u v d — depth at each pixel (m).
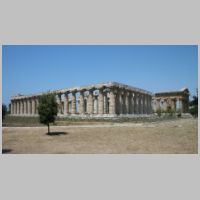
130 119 71.12
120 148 29.64
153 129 45.12
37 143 33.75
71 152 27.69
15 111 132.00
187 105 127.81
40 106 42.25
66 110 90.38
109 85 75.19
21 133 42.97
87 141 34.72
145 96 101.06
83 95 84.38
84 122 64.94
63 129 48.19
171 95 123.94
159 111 99.69
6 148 30.47
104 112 85.38
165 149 28.83
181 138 35.78
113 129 46.06
